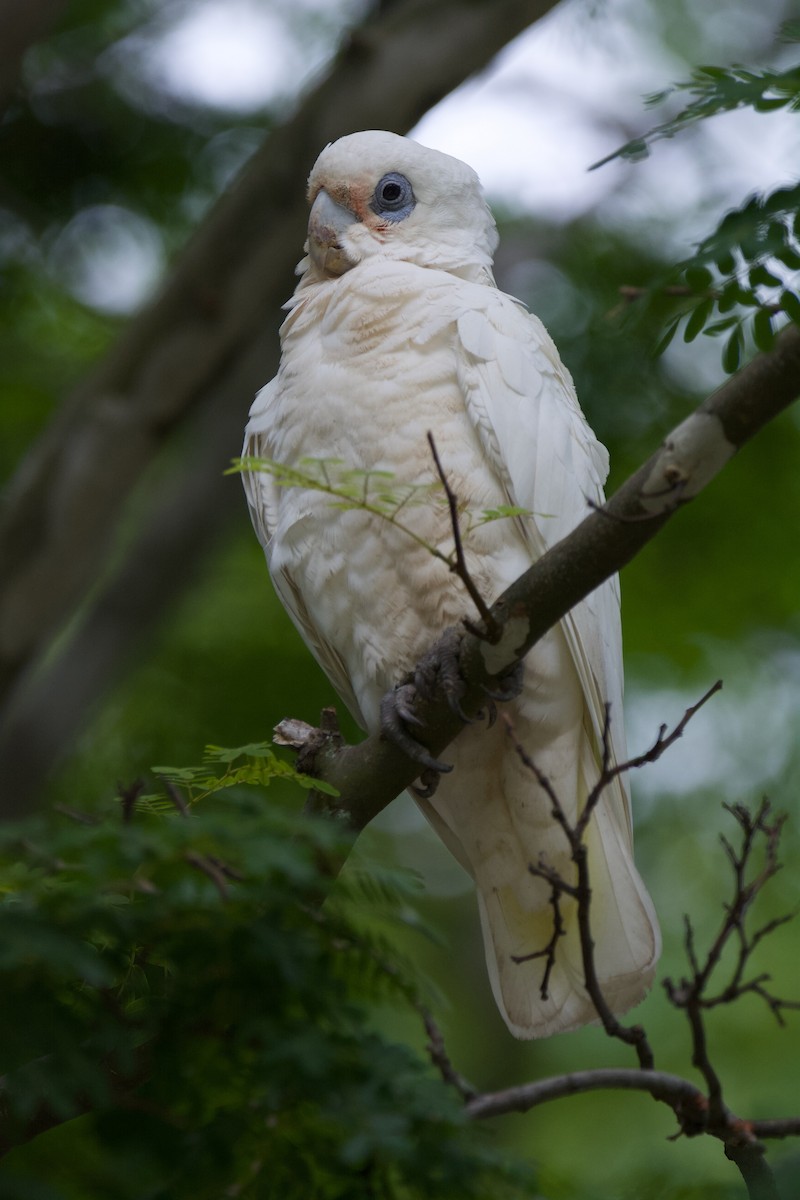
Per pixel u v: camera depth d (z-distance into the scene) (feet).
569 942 30.94
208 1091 19.22
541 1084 24.90
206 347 49.29
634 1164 33.76
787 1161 21.81
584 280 58.85
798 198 19.81
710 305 21.08
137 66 59.98
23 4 45.73
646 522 22.15
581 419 34.30
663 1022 57.67
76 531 48.96
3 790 50.29
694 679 56.59
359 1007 18.94
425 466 29.91
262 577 61.31
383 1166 19.66
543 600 23.22
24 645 48.91
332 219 34.94
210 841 17.56
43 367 61.98
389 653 31.09
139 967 20.11
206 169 59.36
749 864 55.21
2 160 58.70
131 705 58.75
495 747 30.81
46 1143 22.48
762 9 62.03
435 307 31.04
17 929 16.51
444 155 35.60
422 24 47.78
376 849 25.63
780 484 56.29
